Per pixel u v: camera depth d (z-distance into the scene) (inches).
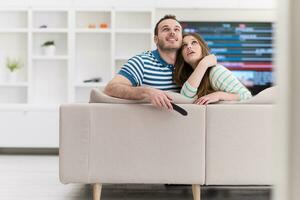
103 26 240.7
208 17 242.4
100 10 235.9
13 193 125.4
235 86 110.8
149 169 103.0
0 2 235.3
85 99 244.4
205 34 243.3
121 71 114.7
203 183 103.3
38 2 235.5
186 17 242.2
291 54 16.3
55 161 199.2
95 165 103.1
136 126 102.3
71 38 235.5
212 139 102.2
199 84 112.4
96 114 102.3
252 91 246.5
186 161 102.6
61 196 121.6
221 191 129.7
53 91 245.4
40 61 244.7
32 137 226.5
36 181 146.3
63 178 103.4
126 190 130.2
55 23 246.2
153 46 237.6
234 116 101.9
